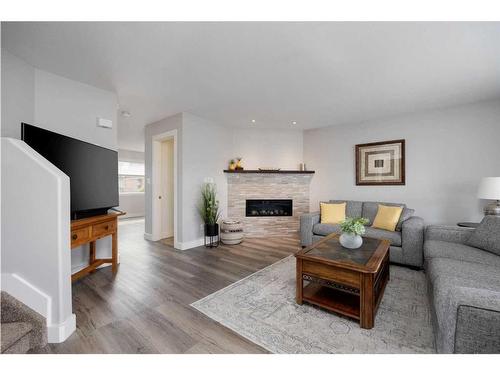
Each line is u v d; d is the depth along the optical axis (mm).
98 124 2727
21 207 1541
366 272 1593
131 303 1962
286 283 2367
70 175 2154
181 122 3656
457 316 975
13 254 1547
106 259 2680
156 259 3156
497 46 1878
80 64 2203
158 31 1716
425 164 3496
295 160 4867
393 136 3789
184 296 2092
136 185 8211
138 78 2500
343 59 2105
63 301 1507
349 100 3115
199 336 1532
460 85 2635
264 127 4645
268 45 1896
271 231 4578
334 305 1799
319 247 2162
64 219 1545
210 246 3775
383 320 1713
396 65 2211
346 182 4320
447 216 3328
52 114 2375
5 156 1560
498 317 891
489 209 2719
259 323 1683
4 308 1394
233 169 4418
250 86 2699
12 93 2027
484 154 3090
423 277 2510
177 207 3719
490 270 1653
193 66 2242
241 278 2500
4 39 1802
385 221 3207
